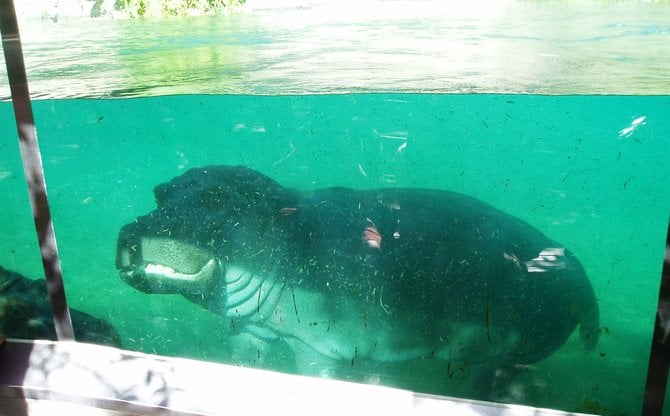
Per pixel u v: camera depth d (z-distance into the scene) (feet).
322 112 12.46
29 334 13.08
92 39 13.10
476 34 10.92
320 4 11.46
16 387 10.34
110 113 13.64
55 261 10.21
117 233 14.34
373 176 12.84
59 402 10.24
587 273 11.84
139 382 10.16
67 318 10.77
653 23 10.03
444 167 12.34
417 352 12.42
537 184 11.85
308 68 12.05
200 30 12.39
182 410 9.58
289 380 10.05
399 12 11.10
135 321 13.61
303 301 12.55
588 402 11.32
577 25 10.39
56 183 14.57
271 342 13.07
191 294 13.08
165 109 13.43
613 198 11.50
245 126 13.19
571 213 11.76
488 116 11.52
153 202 14.25
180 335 13.19
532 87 11.02
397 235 12.14
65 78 13.52
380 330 12.39
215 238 12.66
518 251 11.79
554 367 12.16
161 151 13.89
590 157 11.30
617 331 11.85
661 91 10.36
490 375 12.12
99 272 14.14
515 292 11.76
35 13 13.15
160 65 12.91
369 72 11.72
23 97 9.09
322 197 12.89
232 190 12.90
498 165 11.97
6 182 14.44
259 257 12.57
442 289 11.94
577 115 11.03
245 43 12.24
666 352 7.89
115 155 14.02
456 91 11.43
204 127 13.30
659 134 10.66
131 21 12.69
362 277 12.20
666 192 11.03
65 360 10.64
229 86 12.73
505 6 10.61
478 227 11.99
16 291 13.53
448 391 12.21
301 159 13.15
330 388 9.84
